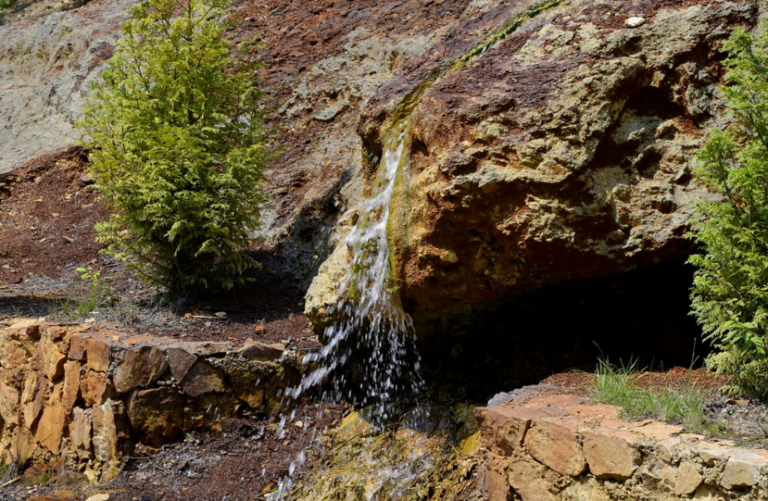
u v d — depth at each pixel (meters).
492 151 4.46
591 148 4.37
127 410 5.20
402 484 4.57
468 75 5.06
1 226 9.27
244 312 6.68
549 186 4.31
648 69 4.58
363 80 8.81
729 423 3.36
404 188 4.88
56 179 10.15
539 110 4.48
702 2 4.73
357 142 8.20
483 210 4.48
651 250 4.32
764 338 3.55
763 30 4.40
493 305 5.10
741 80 3.75
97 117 6.92
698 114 4.50
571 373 4.68
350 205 7.34
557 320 5.14
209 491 4.97
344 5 10.38
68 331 5.74
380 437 5.14
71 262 8.33
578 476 3.41
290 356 5.65
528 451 3.69
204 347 5.44
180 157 6.37
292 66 9.58
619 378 4.15
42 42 12.73
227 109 7.02
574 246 4.31
